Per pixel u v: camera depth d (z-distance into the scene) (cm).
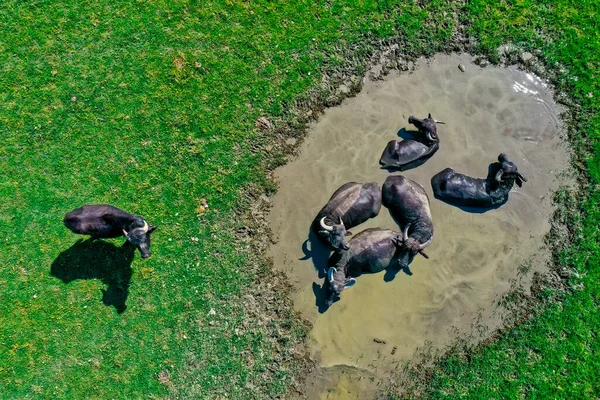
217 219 1066
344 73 1155
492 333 1038
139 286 1030
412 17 1183
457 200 1080
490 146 1138
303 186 1097
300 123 1123
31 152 1073
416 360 1023
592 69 1170
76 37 1123
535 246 1083
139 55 1125
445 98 1164
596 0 1195
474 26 1188
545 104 1168
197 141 1098
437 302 1051
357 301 1045
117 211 967
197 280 1037
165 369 998
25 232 1038
